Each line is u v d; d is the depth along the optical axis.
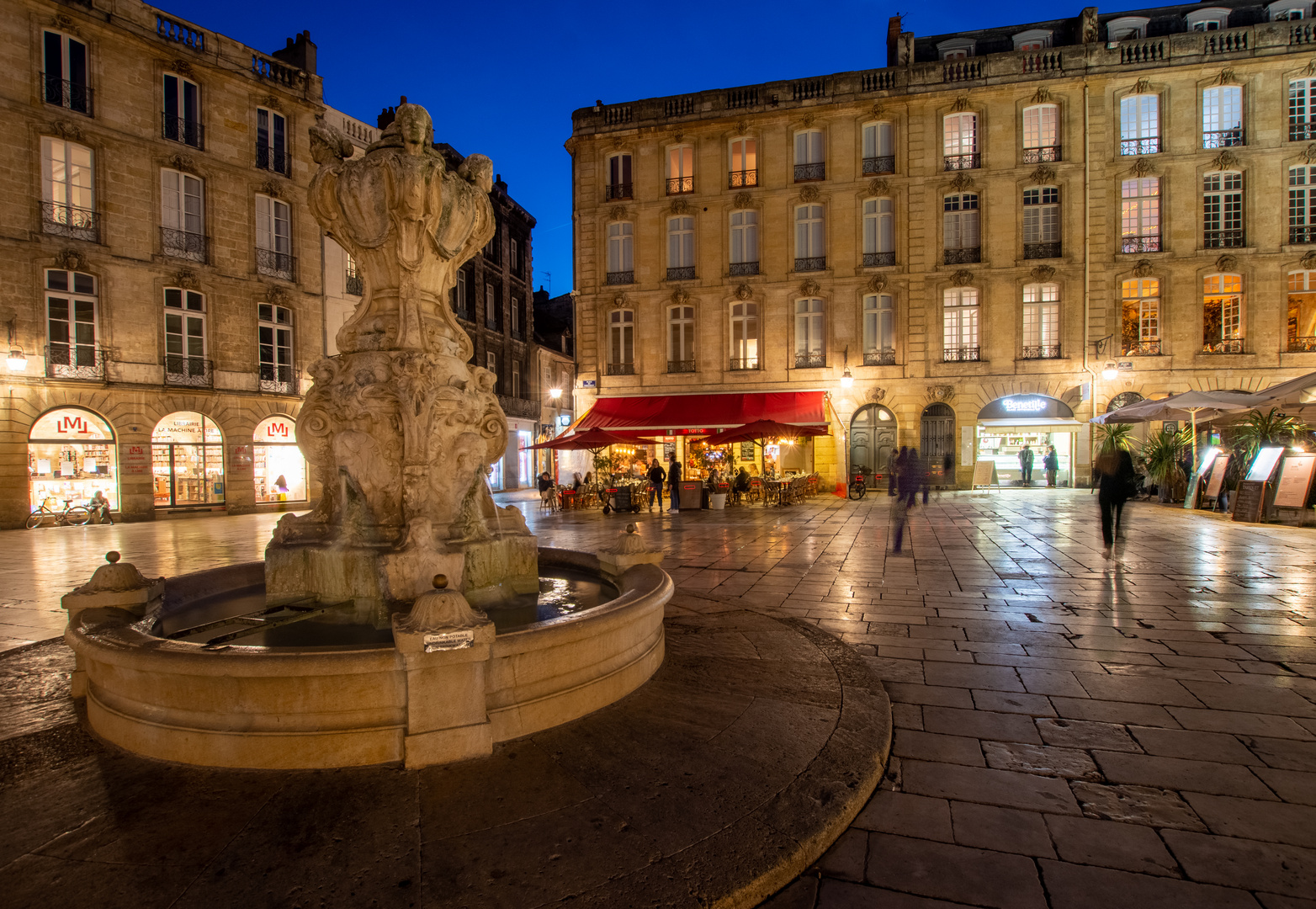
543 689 3.26
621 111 26.09
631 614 3.59
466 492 4.63
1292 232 22.58
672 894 2.10
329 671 2.80
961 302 24.34
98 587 3.85
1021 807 2.78
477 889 2.12
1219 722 3.56
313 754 2.85
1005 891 2.26
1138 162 23.12
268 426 22.95
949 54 26.58
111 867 2.24
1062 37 25.88
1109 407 23.25
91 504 18.72
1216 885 2.27
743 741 3.17
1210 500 15.84
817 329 25.17
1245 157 22.66
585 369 26.56
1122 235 23.55
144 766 2.92
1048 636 5.27
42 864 2.26
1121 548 9.27
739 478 20.33
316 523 4.57
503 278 34.44
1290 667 4.46
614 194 26.41
